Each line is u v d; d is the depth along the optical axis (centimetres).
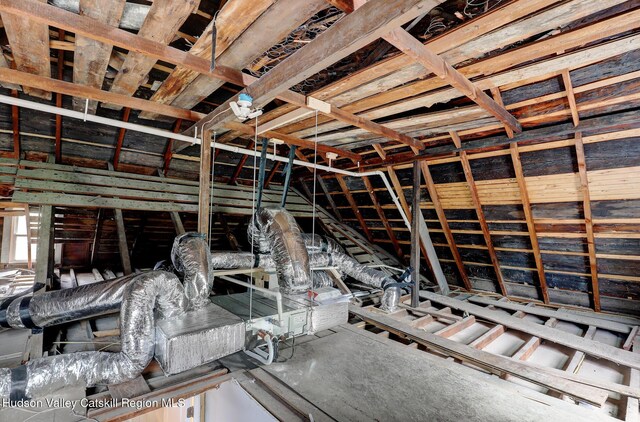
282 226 298
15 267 529
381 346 270
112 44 178
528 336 338
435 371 232
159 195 429
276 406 187
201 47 192
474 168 371
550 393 225
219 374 220
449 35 177
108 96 265
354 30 151
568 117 277
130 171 453
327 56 164
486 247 447
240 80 222
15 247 550
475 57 204
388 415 179
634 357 270
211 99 365
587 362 285
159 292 219
